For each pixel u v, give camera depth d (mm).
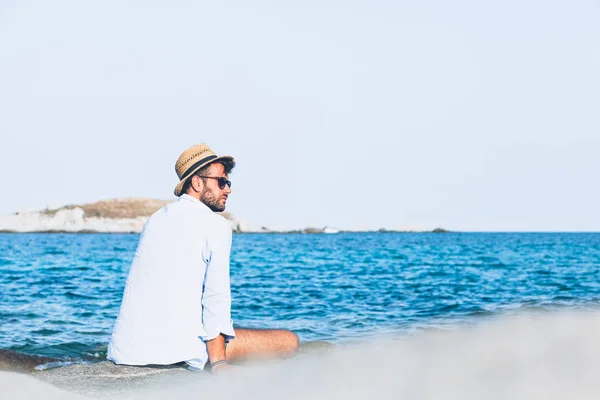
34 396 3318
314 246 67812
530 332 4750
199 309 4176
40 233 177000
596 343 4250
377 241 91188
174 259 4137
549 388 3170
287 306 13891
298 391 3275
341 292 17266
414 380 3391
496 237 122500
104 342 8883
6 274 24891
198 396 3326
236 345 4492
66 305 13789
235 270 27734
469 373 3477
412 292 17203
